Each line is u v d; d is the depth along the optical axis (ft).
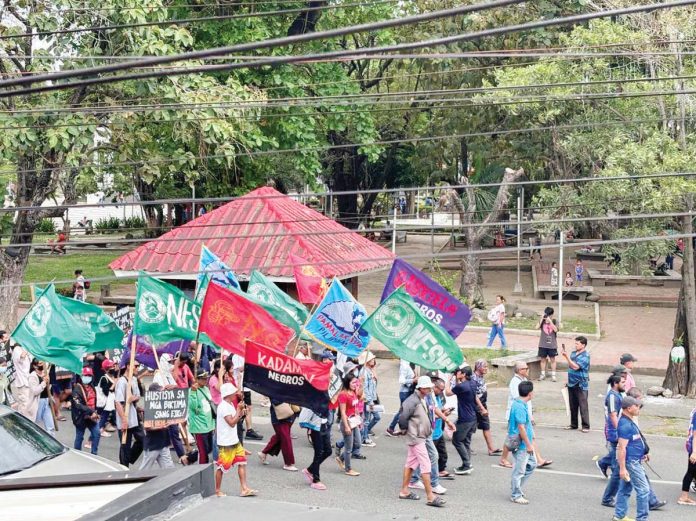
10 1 69.15
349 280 84.02
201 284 58.34
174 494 13.03
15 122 65.62
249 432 58.23
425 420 44.52
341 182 158.81
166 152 79.20
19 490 19.94
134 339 48.65
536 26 19.43
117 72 67.46
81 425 51.47
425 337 49.65
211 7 93.20
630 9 20.07
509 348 88.22
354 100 99.76
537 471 51.03
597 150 71.41
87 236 170.91
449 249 153.28
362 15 107.24
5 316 75.10
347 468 49.90
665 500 45.62
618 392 45.11
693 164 65.72
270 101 86.12
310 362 45.47
